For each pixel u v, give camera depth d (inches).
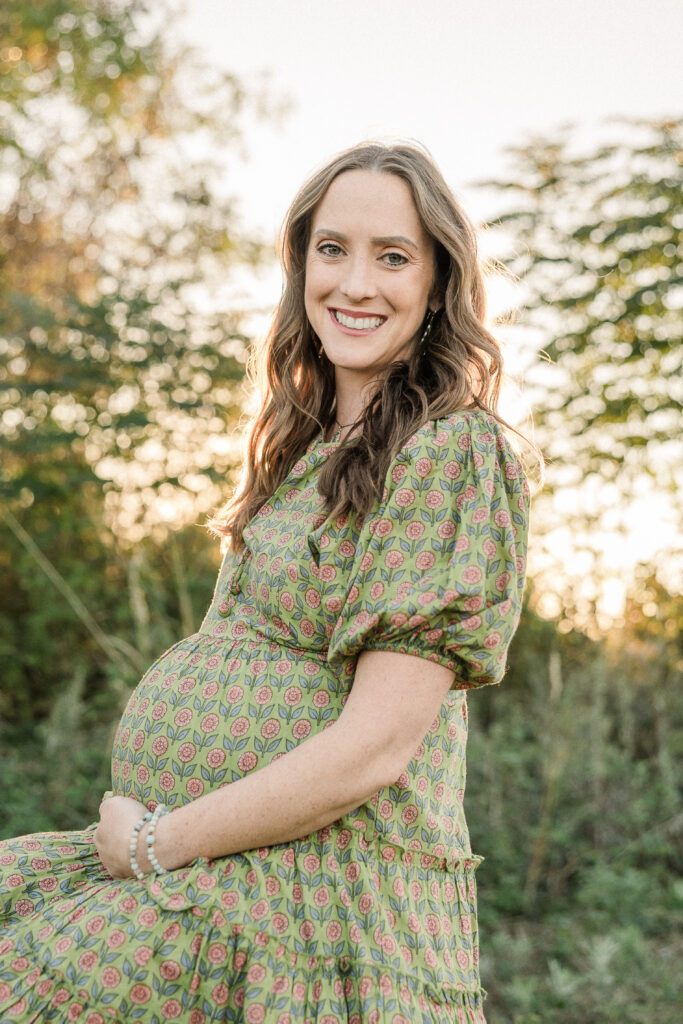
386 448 73.7
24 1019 68.0
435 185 79.1
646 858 189.5
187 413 235.0
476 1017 77.3
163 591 237.0
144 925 68.2
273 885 69.3
